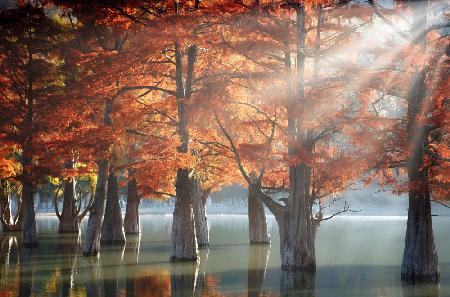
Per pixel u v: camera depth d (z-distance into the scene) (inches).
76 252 1155.3
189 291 733.3
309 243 863.1
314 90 794.2
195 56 958.4
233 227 2111.2
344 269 921.5
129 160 1219.2
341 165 770.8
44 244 1320.1
